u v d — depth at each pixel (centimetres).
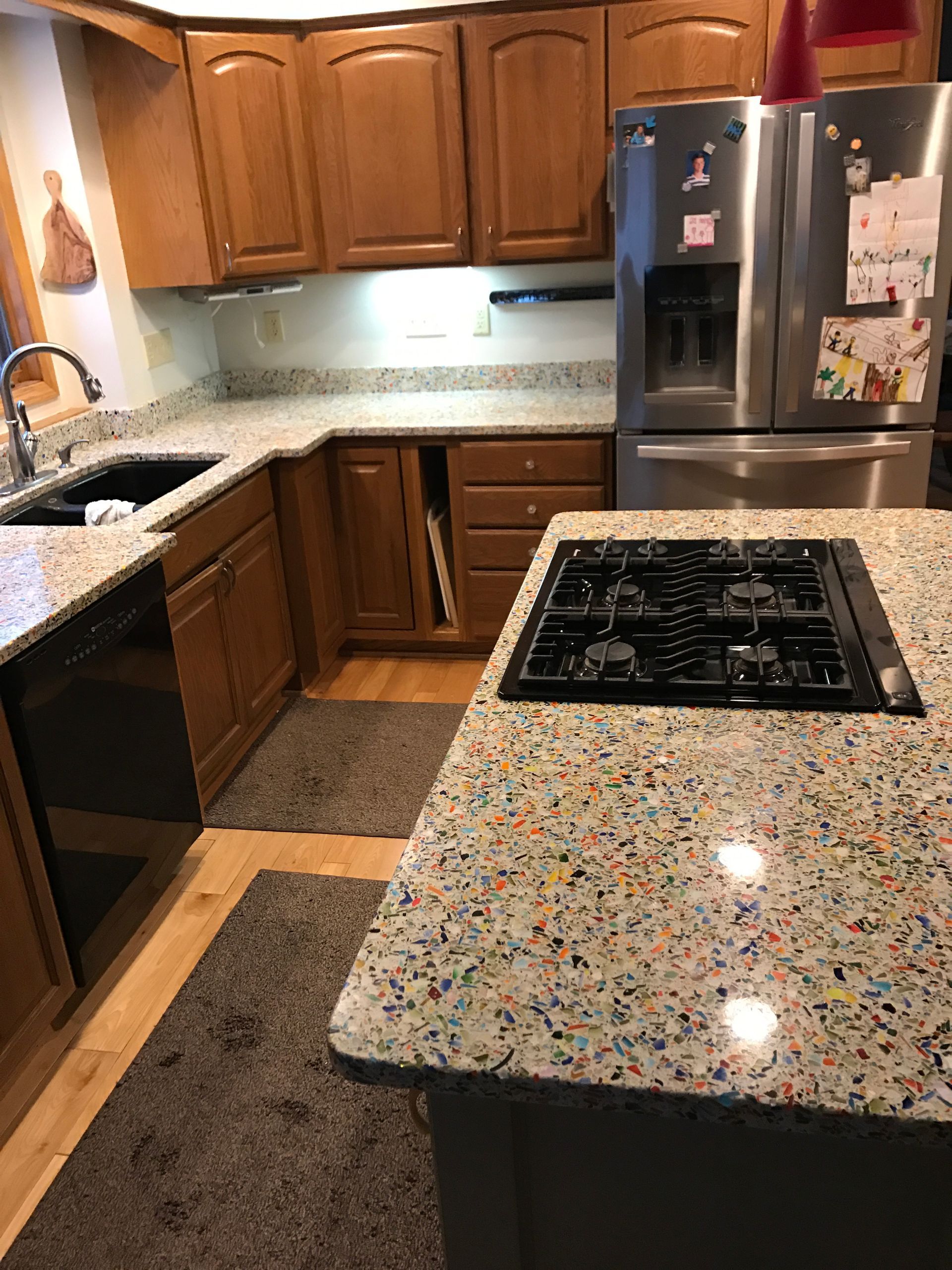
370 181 344
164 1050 207
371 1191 175
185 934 241
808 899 92
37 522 276
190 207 328
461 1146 90
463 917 93
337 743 321
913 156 286
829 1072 74
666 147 294
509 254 345
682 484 329
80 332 334
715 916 91
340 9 357
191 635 271
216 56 318
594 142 327
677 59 312
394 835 274
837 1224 90
